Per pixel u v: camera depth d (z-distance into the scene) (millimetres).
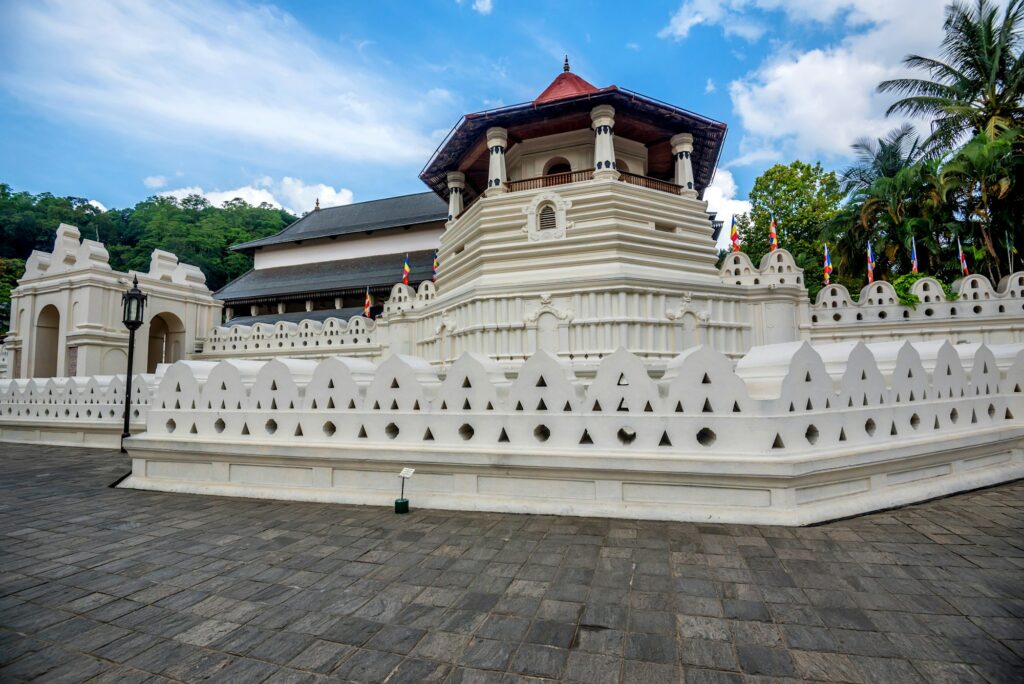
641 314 18453
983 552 5105
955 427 8086
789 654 3398
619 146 23172
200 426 8680
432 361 23625
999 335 18734
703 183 28344
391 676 3250
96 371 25234
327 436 7902
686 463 6203
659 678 3174
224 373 8648
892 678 3133
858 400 7180
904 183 29094
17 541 6027
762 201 41719
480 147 23859
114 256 79500
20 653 3623
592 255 19406
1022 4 26453
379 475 7426
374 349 27250
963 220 29109
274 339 29719
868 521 6074
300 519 6645
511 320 19188
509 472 6891
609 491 6539
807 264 38062
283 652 3561
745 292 20406
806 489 6191
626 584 4496
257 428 8273
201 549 5648
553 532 5891
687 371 6617
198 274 31859
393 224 47625
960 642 3510
